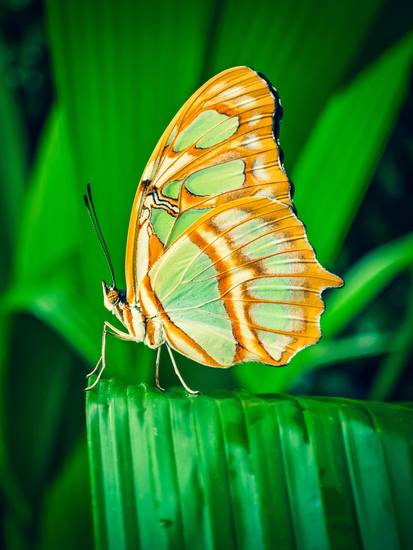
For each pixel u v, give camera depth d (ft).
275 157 0.98
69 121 1.06
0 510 1.21
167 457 0.88
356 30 1.05
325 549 0.87
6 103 1.31
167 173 0.99
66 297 1.13
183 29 1.04
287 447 0.88
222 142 0.99
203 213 1.00
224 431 0.88
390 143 1.72
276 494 0.88
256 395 0.90
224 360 1.02
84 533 1.12
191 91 1.05
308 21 1.04
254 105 0.98
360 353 1.25
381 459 0.88
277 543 0.87
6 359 1.18
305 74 1.07
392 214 1.79
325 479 0.88
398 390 1.71
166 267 1.00
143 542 0.86
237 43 1.05
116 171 1.07
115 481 0.87
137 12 1.03
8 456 1.19
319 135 1.14
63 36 1.04
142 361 1.10
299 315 0.99
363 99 1.13
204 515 0.87
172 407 0.89
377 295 1.73
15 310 1.17
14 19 1.98
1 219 1.28
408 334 1.21
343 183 1.13
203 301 1.01
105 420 0.88
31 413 1.22
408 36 1.11
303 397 0.90
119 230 1.08
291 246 0.99
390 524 0.88
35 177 1.22
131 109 1.05
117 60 1.04
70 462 1.12
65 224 1.20
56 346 1.23
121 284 1.09
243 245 1.00
